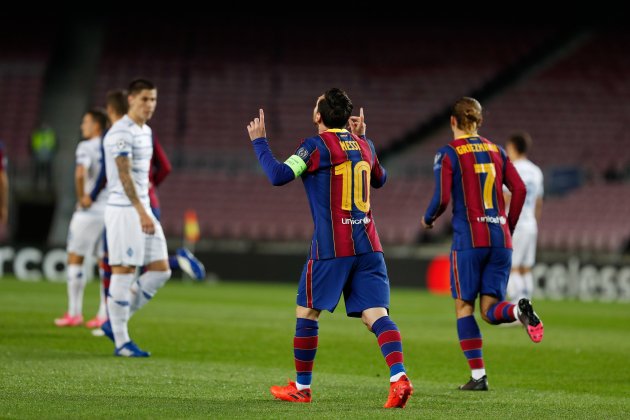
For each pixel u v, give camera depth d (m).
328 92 22.02
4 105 105.56
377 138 107.38
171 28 117.25
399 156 106.00
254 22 118.50
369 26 119.38
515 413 20.78
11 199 94.25
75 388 22.92
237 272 82.31
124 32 116.50
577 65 116.12
